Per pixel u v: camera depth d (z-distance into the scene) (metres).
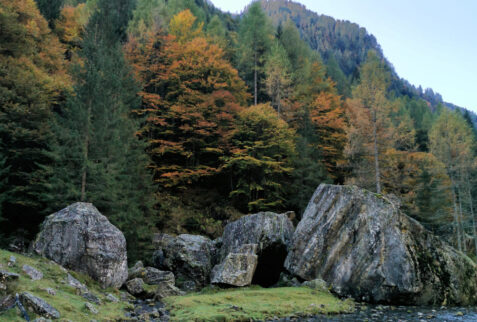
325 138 45.94
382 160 39.19
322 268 20.92
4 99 24.58
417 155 46.72
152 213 28.72
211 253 25.77
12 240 21.55
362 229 20.67
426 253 19.98
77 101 23.39
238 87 47.22
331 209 22.73
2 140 24.66
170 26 52.88
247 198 39.81
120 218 24.05
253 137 39.97
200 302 15.19
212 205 38.03
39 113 26.41
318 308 15.18
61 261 16.06
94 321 10.61
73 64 26.09
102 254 16.55
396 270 18.56
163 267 24.19
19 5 33.69
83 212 17.69
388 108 37.22
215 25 66.12
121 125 26.83
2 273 11.05
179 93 43.00
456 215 42.75
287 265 22.61
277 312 14.09
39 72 29.27
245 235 25.11
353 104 38.50
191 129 37.97
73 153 21.81
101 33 31.22
